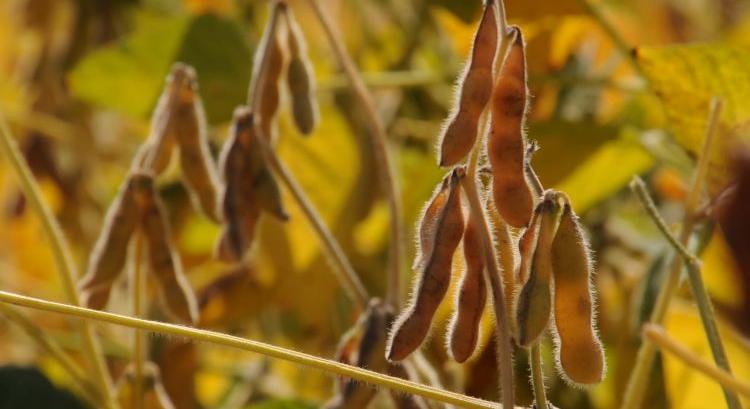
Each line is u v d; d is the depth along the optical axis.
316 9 0.91
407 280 1.04
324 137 1.08
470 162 0.75
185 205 1.10
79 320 0.89
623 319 1.00
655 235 1.07
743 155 0.74
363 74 1.09
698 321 0.96
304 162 1.09
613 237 1.08
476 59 0.74
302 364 0.78
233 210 0.87
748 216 0.74
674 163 1.01
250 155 0.87
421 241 0.76
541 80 1.05
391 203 0.88
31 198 0.88
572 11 1.04
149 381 0.91
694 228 0.91
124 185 0.87
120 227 0.87
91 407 0.95
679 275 0.87
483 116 0.75
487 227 0.75
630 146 1.02
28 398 0.93
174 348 1.04
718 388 0.95
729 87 0.91
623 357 0.98
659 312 0.87
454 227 0.75
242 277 1.07
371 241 1.08
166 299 0.87
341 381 0.85
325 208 1.08
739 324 0.74
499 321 0.74
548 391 1.01
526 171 0.77
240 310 1.07
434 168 1.04
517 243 0.75
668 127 0.94
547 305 0.73
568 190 1.03
